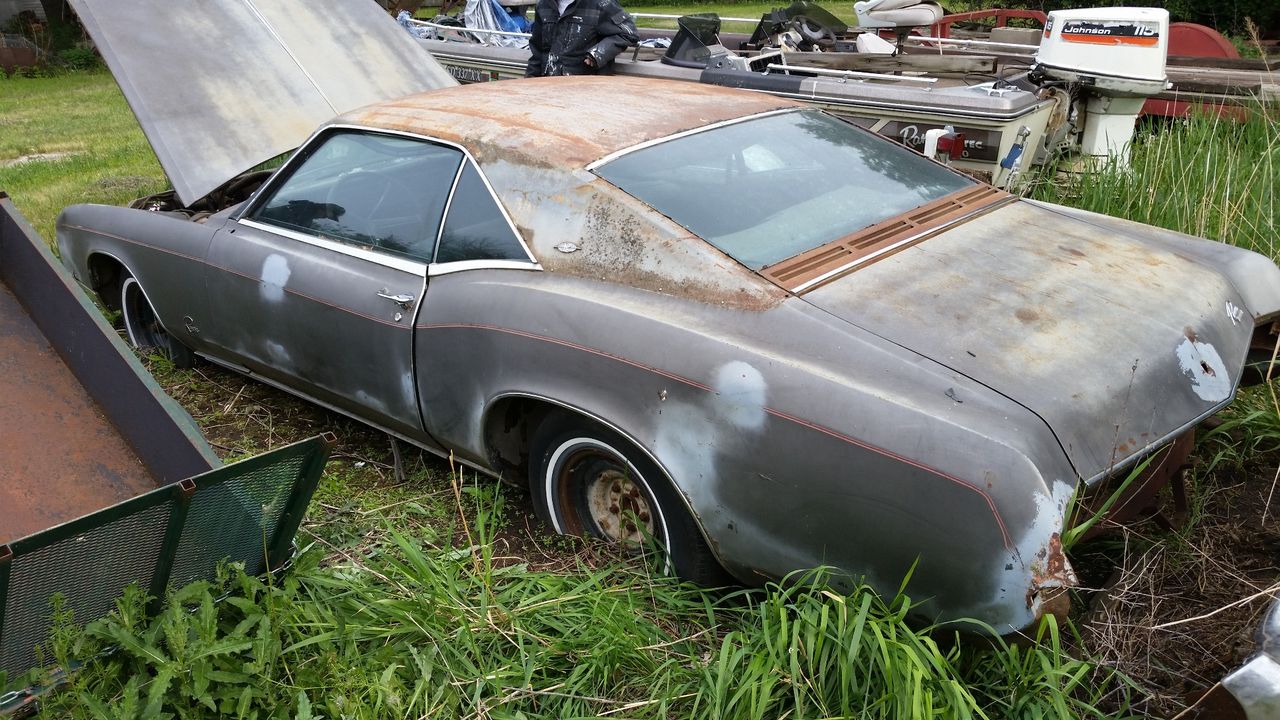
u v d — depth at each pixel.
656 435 2.58
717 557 2.61
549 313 2.83
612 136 3.12
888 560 2.25
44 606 2.20
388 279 3.30
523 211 3.03
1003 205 3.39
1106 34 5.70
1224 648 2.51
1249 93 6.55
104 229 4.53
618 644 2.47
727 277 2.63
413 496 3.54
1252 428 3.44
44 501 3.12
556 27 6.83
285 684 2.44
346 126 3.65
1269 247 4.39
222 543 2.49
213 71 5.31
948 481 2.11
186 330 4.27
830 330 2.43
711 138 3.25
